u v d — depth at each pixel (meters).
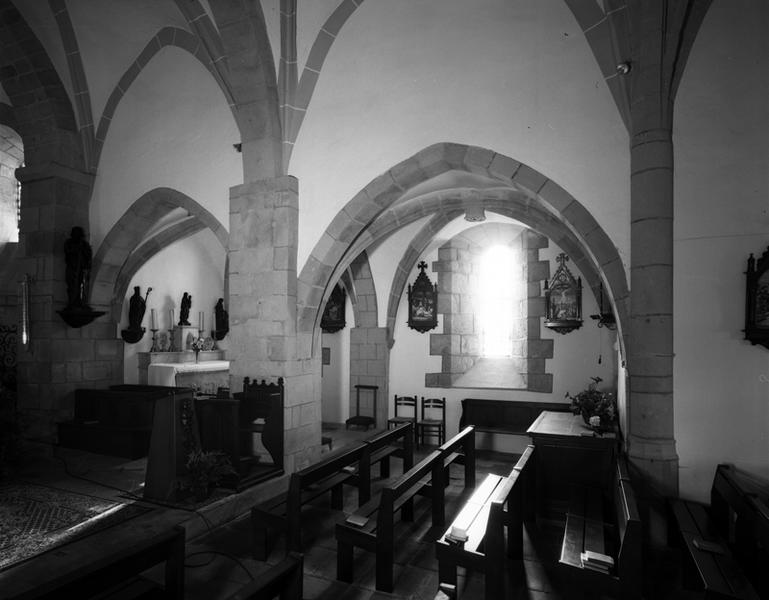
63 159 8.52
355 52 6.77
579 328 9.59
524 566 4.54
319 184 6.95
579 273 9.56
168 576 3.24
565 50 5.66
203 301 13.16
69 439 8.00
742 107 4.95
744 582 3.42
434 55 6.34
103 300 9.06
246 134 7.16
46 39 8.23
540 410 9.56
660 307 5.01
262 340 6.93
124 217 8.59
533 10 5.83
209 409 5.98
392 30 6.56
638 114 5.14
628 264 5.34
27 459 7.34
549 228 8.63
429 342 10.87
